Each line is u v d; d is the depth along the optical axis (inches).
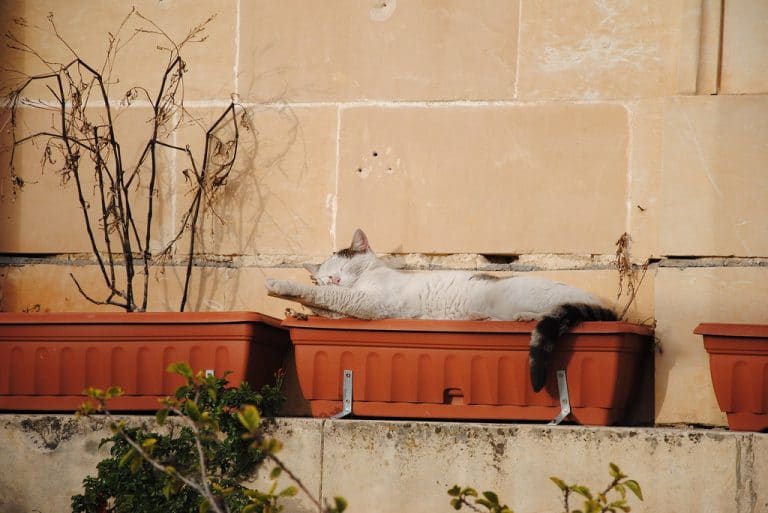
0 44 529.7
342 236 508.4
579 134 494.6
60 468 430.9
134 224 512.7
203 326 444.8
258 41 522.0
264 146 518.3
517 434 406.3
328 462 416.2
